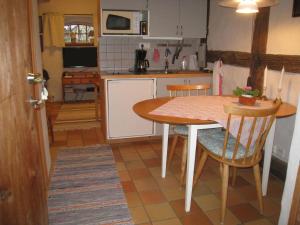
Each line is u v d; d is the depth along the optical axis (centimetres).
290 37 251
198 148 278
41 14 606
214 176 268
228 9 347
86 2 621
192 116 198
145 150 338
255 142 195
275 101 232
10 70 104
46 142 266
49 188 245
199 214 210
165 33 378
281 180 262
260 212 211
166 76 358
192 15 385
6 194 99
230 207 219
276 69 268
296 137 153
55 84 646
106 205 220
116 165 295
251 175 272
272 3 218
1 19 96
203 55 419
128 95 351
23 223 114
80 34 634
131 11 359
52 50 630
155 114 204
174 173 276
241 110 175
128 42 400
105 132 362
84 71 649
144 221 201
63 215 206
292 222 158
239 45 329
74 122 465
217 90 356
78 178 264
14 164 106
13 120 106
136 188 248
